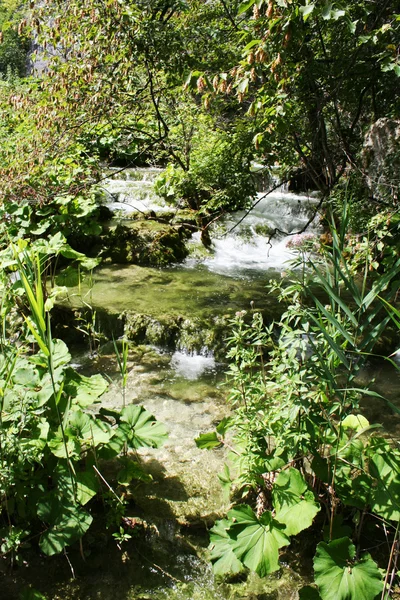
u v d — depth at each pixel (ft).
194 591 7.87
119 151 25.76
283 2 10.48
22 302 15.06
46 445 8.64
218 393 13.62
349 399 8.00
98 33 17.08
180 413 12.56
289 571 8.18
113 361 15.30
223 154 19.94
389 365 15.24
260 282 21.07
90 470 8.79
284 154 19.06
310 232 26.73
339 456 8.26
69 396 9.41
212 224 26.91
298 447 8.09
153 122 23.95
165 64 17.81
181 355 16.02
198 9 19.89
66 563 8.19
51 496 8.19
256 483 8.77
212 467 10.41
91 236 23.36
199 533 8.85
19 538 8.22
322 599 6.86
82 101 18.44
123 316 16.83
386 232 12.40
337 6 11.12
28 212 21.01
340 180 20.10
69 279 18.01
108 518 8.74
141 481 9.87
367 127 21.45
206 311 17.33
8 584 7.81
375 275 12.92
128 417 9.69
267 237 26.86
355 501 7.98
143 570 8.16
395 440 11.37
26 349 10.37
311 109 18.35
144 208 28.43
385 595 7.33
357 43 16.01
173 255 23.41
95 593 7.76
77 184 21.94
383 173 17.57
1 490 7.79
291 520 7.77
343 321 8.76
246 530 7.83
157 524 8.92
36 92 19.74
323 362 7.76
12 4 19.86
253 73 12.07
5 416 8.39
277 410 8.27
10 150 22.66
